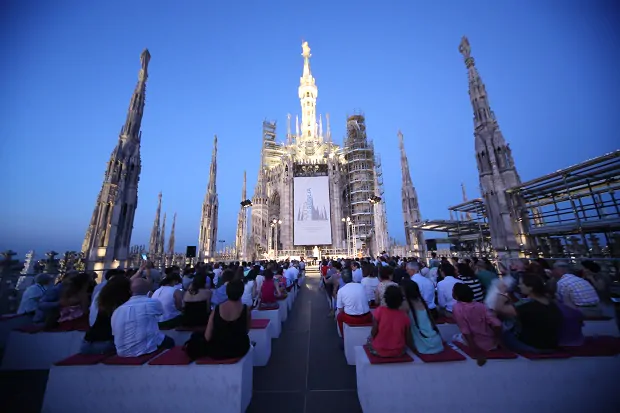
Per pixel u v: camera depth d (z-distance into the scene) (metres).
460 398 4.53
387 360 4.62
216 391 4.62
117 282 5.63
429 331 4.89
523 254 19.42
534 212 21.41
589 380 4.57
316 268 44.72
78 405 4.59
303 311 13.76
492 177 21.84
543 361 4.61
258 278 11.48
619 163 13.62
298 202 56.78
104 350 5.18
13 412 4.96
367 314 7.24
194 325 7.00
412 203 39.28
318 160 62.38
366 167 61.91
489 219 21.77
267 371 6.59
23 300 8.41
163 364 4.70
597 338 5.37
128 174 23.95
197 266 13.99
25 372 6.47
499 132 22.08
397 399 4.52
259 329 7.11
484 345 4.77
